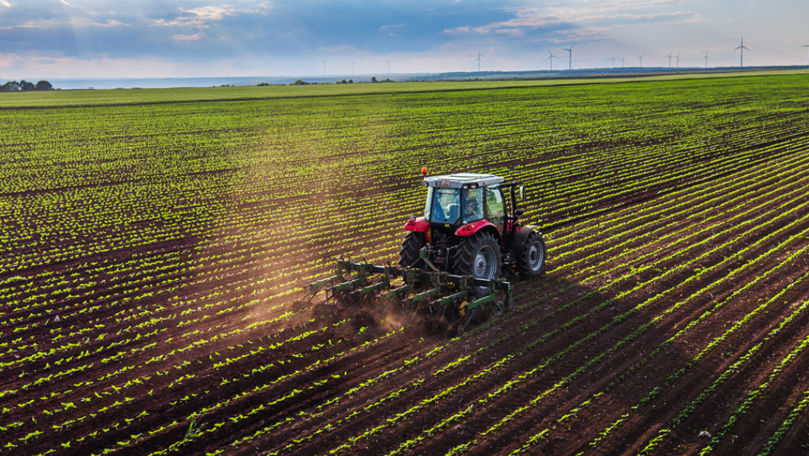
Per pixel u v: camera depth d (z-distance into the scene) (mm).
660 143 34500
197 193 24391
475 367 9156
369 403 8219
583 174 26344
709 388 8438
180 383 8891
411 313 10609
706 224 17344
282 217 20062
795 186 22188
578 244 15820
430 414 7941
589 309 11312
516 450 7203
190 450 7359
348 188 24906
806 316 10641
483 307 10703
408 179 26547
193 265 15031
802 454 7090
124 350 10117
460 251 11281
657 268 13555
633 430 7566
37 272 14734
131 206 22219
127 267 14992
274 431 7684
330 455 7184
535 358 9383
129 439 7617
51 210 21766
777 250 14531
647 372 8906
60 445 7500
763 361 9148
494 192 12547
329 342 10086
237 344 10148
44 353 10062
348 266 11734
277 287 13109
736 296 11695
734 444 7273
